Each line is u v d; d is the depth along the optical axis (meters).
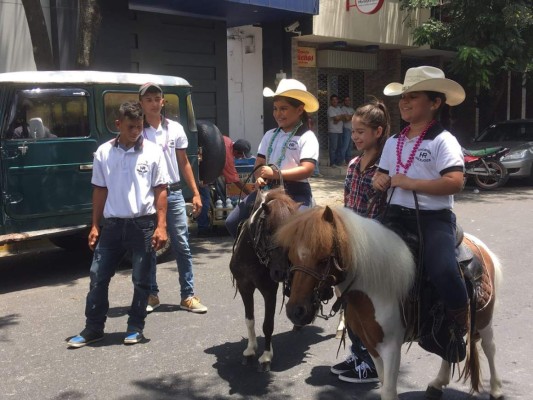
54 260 8.06
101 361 4.68
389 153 3.48
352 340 4.16
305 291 2.87
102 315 5.04
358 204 4.20
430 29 15.38
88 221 6.98
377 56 18.16
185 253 5.77
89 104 6.87
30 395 4.12
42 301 6.25
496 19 14.19
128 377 4.40
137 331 5.04
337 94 17.91
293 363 4.64
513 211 10.91
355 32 15.78
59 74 6.75
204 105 13.69
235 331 5.30
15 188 6.41
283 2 13.12
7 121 6.34
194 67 13.42
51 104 6.62
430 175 3.27
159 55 12.69
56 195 6.69
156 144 5.16
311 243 2.87
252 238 4.19
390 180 3.38
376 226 3.12
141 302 5.01
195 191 5.92
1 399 4.06
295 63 15.34
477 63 13.96
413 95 3.32
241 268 4.38
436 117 3.40
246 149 9.93
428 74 3.32
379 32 16.47
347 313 3.30
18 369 4.55
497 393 3.88
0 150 6.30
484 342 3.79
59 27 10.59
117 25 11.28
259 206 4.30
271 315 4.43
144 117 5.50
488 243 8.45
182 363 4.64
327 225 2.92
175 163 5.64
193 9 12.62
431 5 15.38
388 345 3.12
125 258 7.44
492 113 18.11
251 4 12.34
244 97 15.98
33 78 6.51
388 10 16.64
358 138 4.14
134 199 4.79
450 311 3.20
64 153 6.71
